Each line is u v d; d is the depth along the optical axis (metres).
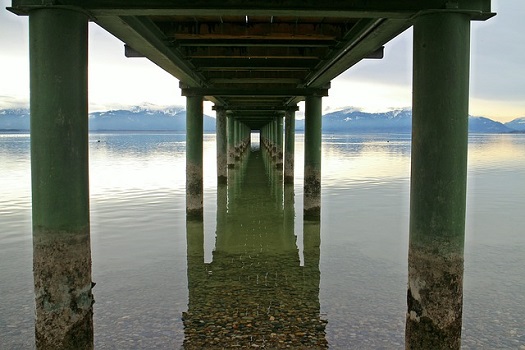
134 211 15.30
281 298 7.84
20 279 8.64
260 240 11.78
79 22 4.93
